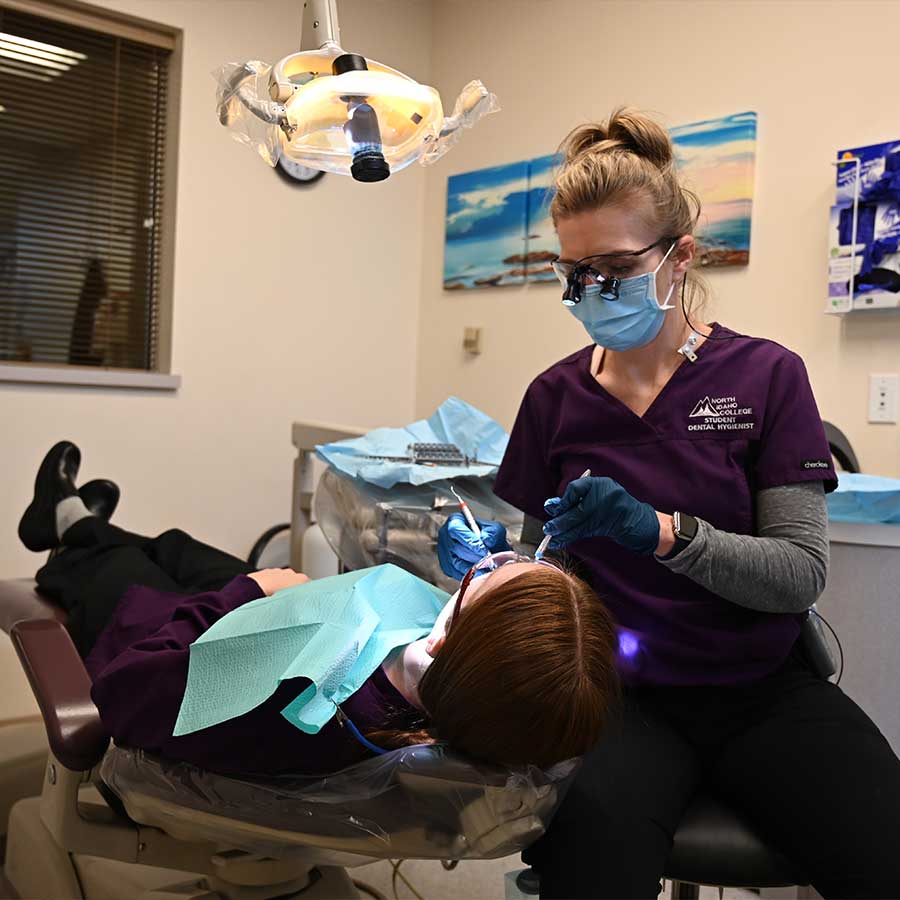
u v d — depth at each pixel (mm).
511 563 1020
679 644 1160
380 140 1168
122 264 3131
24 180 2936
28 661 1262
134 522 3072
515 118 3318
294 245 3363
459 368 3553
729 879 1023
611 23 3004
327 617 1018
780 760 1045
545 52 3211
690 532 1074
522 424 1358
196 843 1256
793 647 1194
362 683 957
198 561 2123
